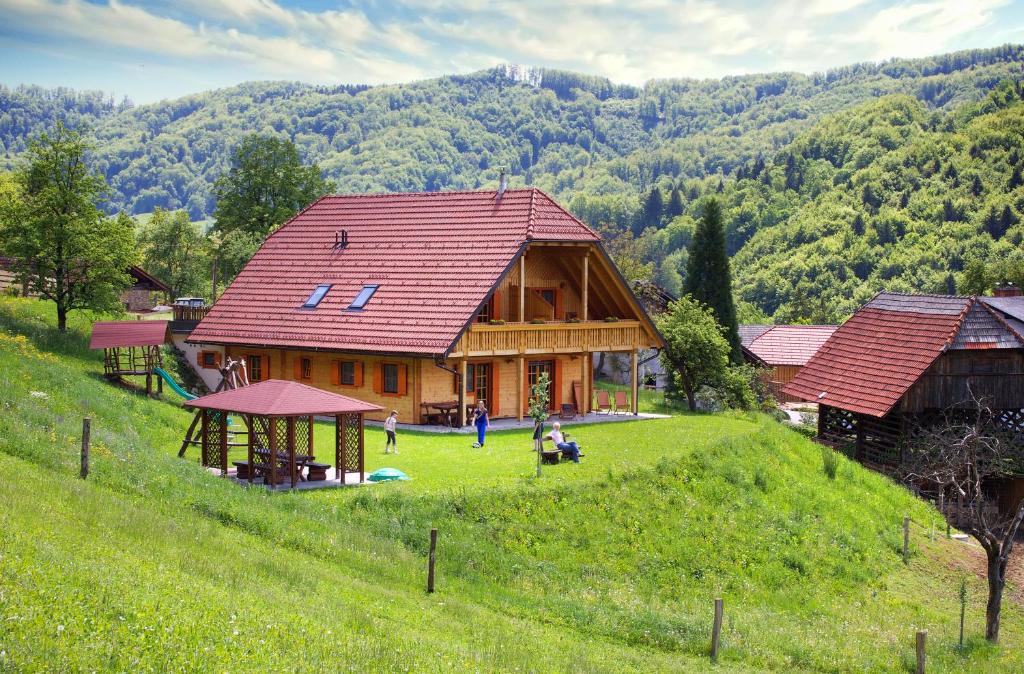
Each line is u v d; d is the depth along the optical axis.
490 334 40.84
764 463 37.09
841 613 28.02
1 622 12.06
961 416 45.69
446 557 25.20
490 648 18.28
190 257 89.19
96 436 27.89
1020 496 43.31
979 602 31.30
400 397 41.16
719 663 21.97
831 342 53.34
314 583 19.78
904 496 40.84
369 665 14.62
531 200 43.75
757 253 179.25
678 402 53.22
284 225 50.00
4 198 58.34
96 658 11.90
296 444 32.28
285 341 43.19
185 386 47.44
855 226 171.50
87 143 47.09
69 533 17.41
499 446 35.78
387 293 42.94
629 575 27.12
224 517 23.77
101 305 47.84
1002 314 48.25
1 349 35.94
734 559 29.52
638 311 46.09
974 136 184.00
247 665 13.12
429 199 46.84
